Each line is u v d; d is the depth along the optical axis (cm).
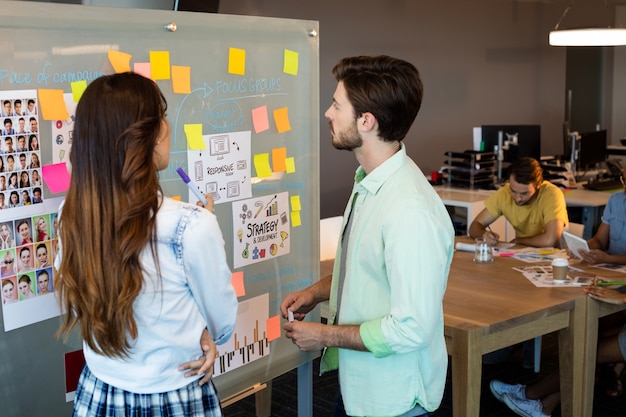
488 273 330
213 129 220
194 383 159
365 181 188
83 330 147
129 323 143
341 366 198
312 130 255
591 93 923
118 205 140
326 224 396
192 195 215
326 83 605
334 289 209
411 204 178
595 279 308
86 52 186
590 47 908
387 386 190
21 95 175
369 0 629
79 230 141
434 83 702
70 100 184
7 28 171
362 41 627
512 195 419
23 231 178
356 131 187
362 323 187
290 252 252
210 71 217
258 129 234
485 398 365
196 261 149
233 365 237
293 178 250
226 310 160
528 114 816
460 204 529
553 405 327
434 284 176
